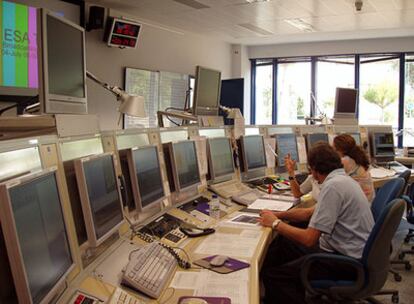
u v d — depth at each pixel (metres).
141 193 1.87
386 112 7.55
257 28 6.52
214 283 1.47
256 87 8.59
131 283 1.36
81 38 1.88
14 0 4.16
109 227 1.51
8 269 0.99
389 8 5.17
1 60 4.04
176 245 1.87
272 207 2.70
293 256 2.53
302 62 8.13
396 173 4.41
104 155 1.55
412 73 7.30
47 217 1.11
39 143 1.26
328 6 5.12
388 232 1.95
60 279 1.12
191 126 2.81
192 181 2.54
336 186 2.15
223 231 2.13
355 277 2.06
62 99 1.68
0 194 0.88
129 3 5.12
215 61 7.72
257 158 3.51
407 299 2.92
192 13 5.60
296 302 2.24
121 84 5.71
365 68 7.65
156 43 6.30
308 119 5.15
